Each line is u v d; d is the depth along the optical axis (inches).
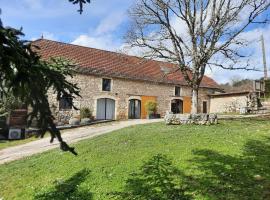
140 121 952.3
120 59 1216.2
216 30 693.9
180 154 397.1
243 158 365.4
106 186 333.4
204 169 339.3
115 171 366.3
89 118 992.2
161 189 305.0
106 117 1075.3
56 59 196.5
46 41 1103.6
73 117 983.6
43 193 346.0
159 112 1187.3
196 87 719.7
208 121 640.4
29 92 132.3
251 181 298.7
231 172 324.2
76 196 323.6
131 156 409.7
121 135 552.4
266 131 514.6
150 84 1179.3
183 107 1257.4
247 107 984.3
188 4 704.4
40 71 137.4
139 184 323.0
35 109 132.7
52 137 137.3
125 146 464.4
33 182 385.7
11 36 125.0
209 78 1440.7
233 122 662.5
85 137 658.2
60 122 956.0
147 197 293.1
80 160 425.4
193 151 405.4
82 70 1021.2
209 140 457.7
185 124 653.3
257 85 1026.1
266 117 735.1
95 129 804.0
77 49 1144.8
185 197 281.7
